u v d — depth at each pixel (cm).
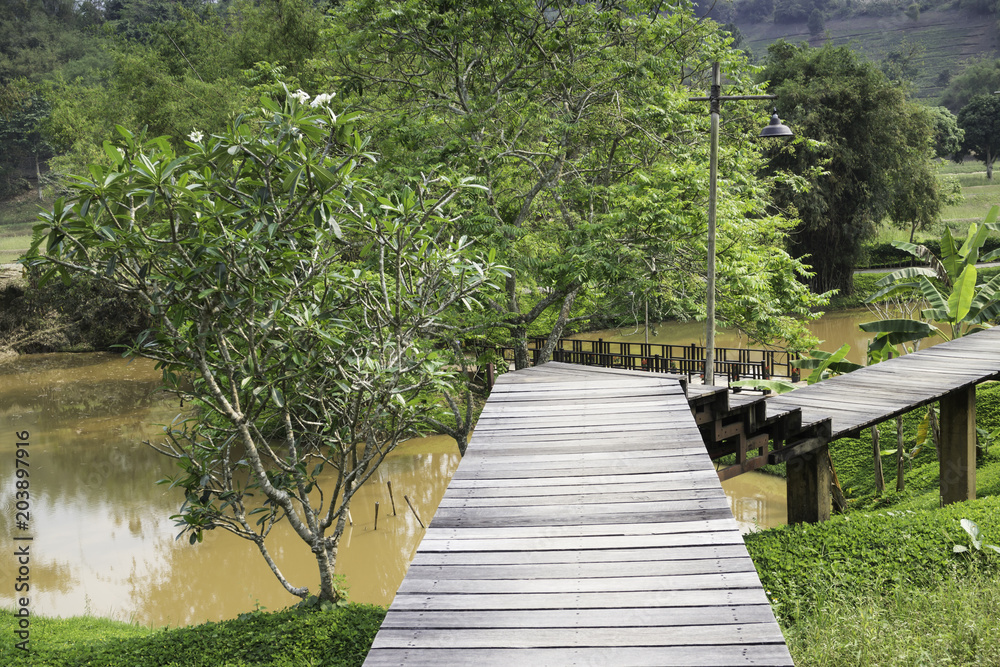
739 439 873
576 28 1534
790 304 1555
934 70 12850
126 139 641
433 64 1625
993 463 1409
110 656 851
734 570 414
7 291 3691
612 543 459
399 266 816
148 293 712
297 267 784
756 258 1436
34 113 6081
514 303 1534
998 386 1769
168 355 762
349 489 876
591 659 334
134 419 2559
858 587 707
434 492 1798
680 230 1334
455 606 389
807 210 3434
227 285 711
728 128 1758
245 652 802
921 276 1550
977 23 14500
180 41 4012
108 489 1931
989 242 4591
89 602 1334
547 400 830
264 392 779
